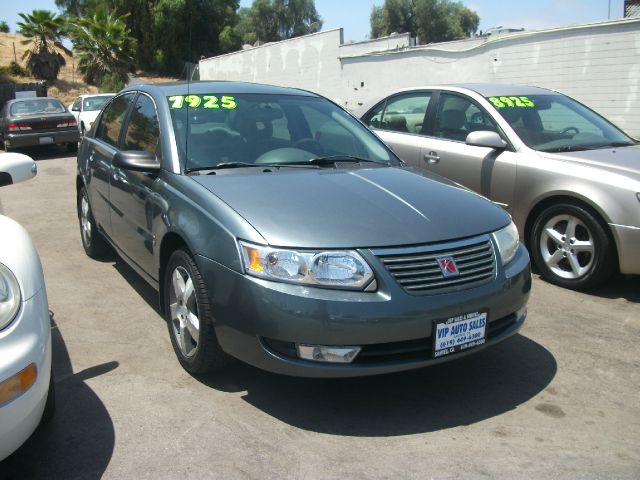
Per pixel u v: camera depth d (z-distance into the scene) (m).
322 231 2.99
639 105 12.91
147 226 3.96
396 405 3.27
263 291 2.89
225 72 31.19
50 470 2.66
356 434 2.98
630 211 4.62
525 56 14.94
